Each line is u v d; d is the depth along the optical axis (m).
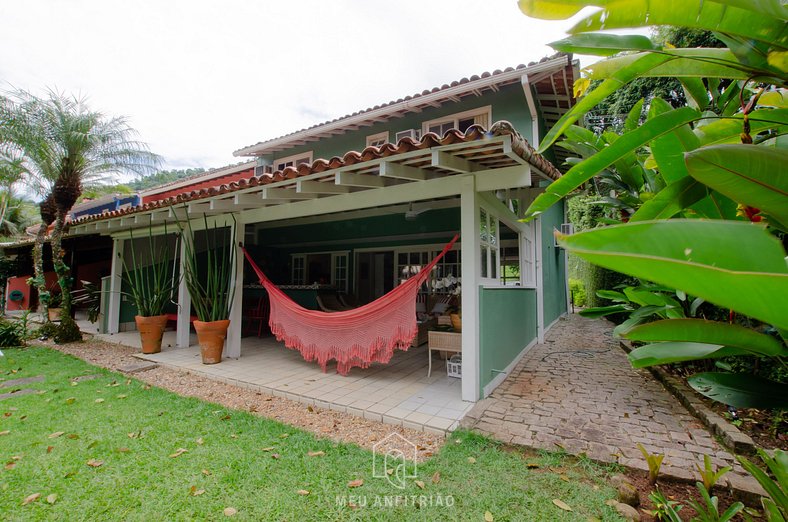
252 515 2.09
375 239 9.41
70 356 5.91
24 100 7.06
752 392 1.14
